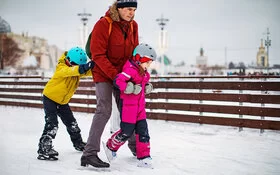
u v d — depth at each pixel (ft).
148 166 12.65
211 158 14.20
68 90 14.19
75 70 12.89
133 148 14.11
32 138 18.74
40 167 12.64
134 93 12.16
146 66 12.57
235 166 12.94
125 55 13.17
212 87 23.03
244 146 16.63
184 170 12.35
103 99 12.68
